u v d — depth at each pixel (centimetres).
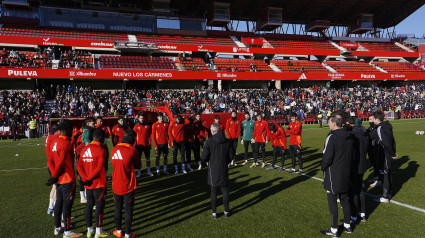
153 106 2234
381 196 550
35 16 3105
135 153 396
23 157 1058
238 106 2462
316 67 3800
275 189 616
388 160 520
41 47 2808
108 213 500
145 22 3491
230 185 654
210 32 3994
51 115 1870
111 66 2744
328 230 399
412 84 3981
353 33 4681
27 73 2269
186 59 3262
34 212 498
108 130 723
